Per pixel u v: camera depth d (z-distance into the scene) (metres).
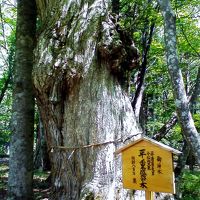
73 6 5.50
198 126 10.05
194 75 14.09
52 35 5.39
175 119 8.01
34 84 5.40
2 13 13.64
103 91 5.16
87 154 4.96
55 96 5.21
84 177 4.91
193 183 8.50
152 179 3.77
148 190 3.79
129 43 5.60
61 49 5.23
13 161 6.62
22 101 6.75
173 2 8.66
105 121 5.03
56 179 5.29
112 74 5.37
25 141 6.68
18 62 6.90
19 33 7.01
